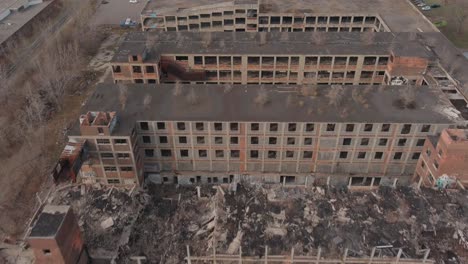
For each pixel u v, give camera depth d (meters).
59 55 119.62
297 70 98.12
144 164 78.06
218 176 79.62
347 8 127.75
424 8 167.12
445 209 59.91
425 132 71.69
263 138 73.56
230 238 56.34
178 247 59.31
